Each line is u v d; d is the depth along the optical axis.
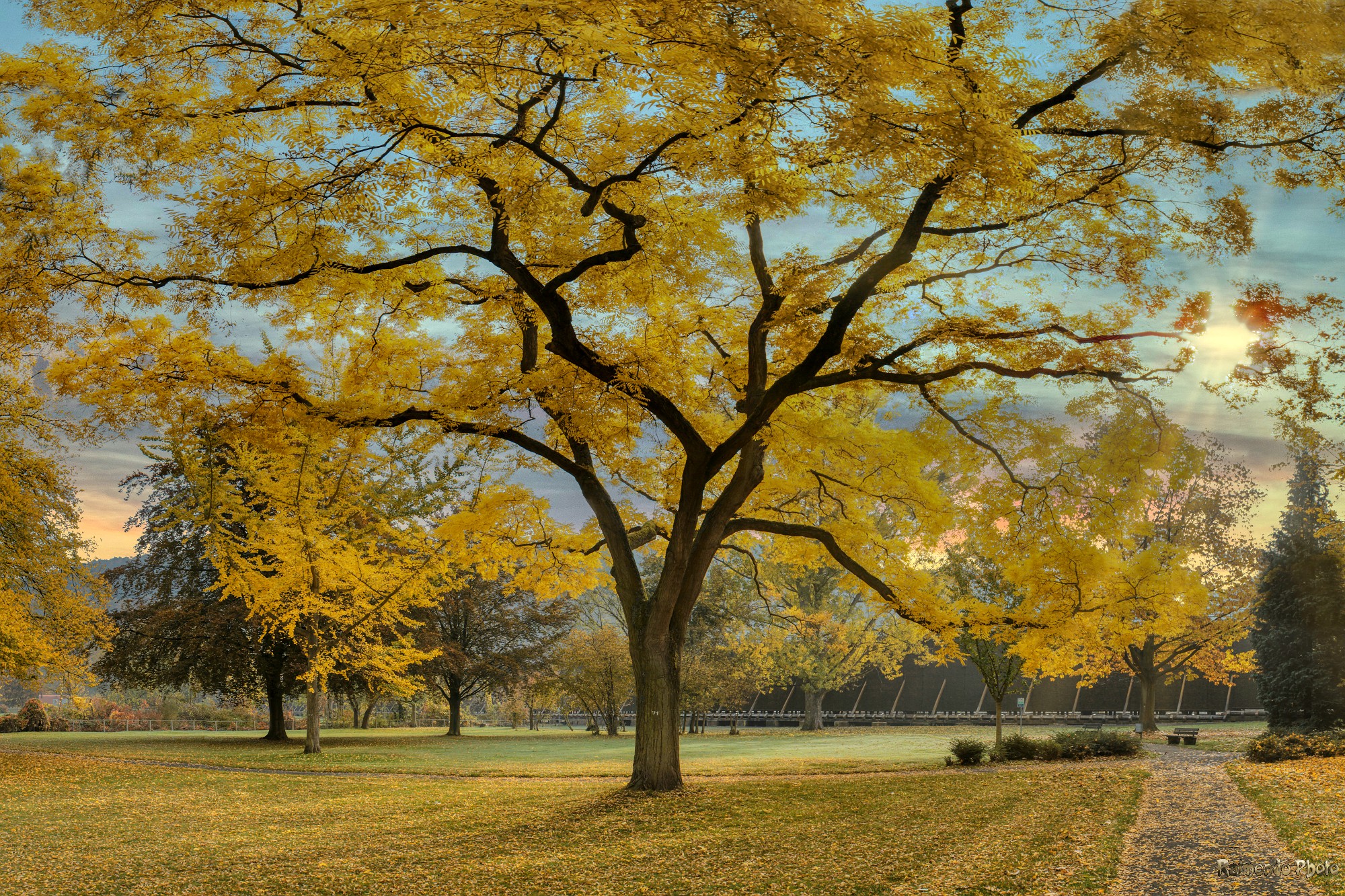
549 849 10.23
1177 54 9.29
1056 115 11.02
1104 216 12.34
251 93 10.70
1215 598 31.25
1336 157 10.07
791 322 13.27
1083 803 11.91
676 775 14.85
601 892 8.07
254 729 50.97
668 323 14.92
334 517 18.80
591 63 8.41
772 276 13.59
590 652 43.12
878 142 8.53
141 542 34.53
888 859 8.81
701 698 42.59
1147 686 33.25
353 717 62.72
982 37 10.74
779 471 18.14
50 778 18.81
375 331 15.73
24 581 22.42
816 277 13.04
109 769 20.80
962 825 10.70
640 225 12.11
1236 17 8.81
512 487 16.95
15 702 72.50
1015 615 15.35
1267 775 13.34
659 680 14.92
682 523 14.85
